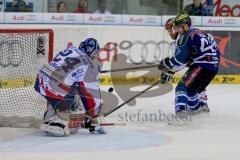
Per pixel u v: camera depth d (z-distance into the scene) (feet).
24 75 53.26
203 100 50.80
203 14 76.74
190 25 47.67
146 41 71.00
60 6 73.15
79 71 41.27
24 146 37.93
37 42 52.01
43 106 49.16
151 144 39.34
